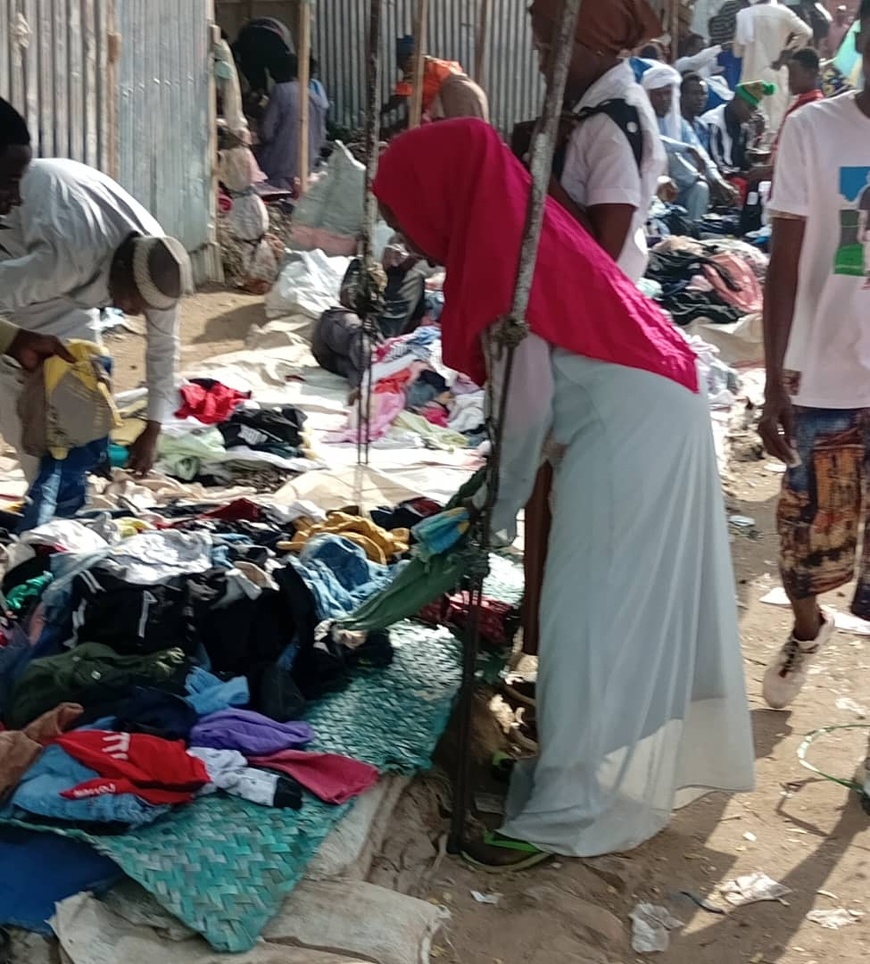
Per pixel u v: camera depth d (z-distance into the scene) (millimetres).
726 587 3049
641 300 3014
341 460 5855
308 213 9539
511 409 2920
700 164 11836
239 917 2592
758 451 6512
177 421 5844
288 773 2957
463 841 3039
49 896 2621
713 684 3088
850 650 4297
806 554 3615
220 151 10039
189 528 4297
